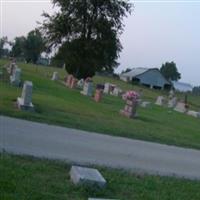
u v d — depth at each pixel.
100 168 9.85
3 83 29.05
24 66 71.62
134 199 8.00
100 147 12.88
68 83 45.06
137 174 10.12
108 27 60.59
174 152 14.91
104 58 61.06
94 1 60.50
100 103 31.14
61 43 61.59
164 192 8.83
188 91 132.25
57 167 9.18
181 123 28.66
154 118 27.28
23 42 110.50
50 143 11.91
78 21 60.59
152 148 14.73
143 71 113.56
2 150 9.91
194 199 8.80
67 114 18.59
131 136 16.14
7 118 14.52
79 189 7.84
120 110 27.06
